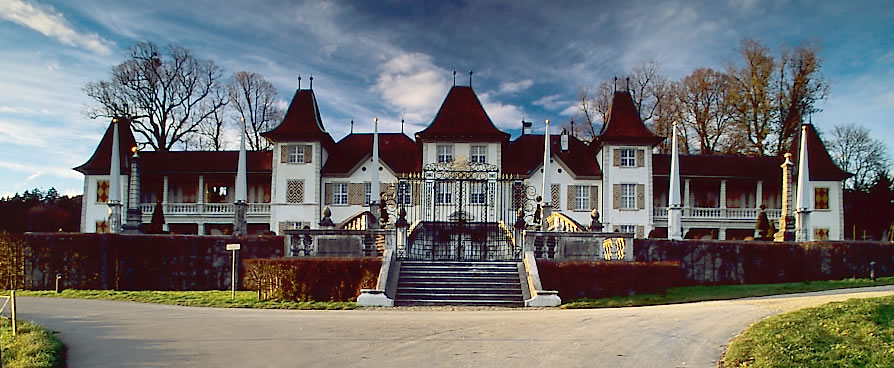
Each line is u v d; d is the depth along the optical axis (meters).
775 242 28.42
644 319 15.53
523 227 25.39
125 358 11.63
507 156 47.38
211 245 27.94
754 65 54.66
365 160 45.62
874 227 54.91
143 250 27.78
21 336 13.29
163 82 57.16
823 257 28.08
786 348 11.76
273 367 10.90
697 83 58.66
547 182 34.53
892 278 26.69
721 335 13.32
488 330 14.27
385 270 21.23
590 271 21.81
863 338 12.33
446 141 44.72
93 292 25.02
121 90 55.34
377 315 17.27
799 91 53.06
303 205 45.28
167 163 48.78
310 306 19.70
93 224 46.78
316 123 46.84
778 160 49.34
